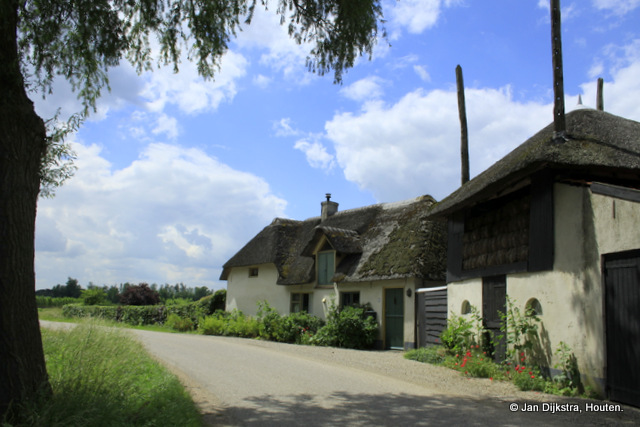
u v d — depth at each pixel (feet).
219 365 34.42
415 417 20.03
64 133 23.32
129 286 127.03
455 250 43.19
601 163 27.35
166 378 24.89
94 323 31.42
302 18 28.25
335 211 83.25
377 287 57.72
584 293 26.40
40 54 24.00
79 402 16.46
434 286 53.78
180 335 65.67
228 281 90.02
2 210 15.87
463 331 38.40
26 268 16.37
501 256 35.37
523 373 28.84
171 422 17.28
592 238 26.12
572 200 27.84
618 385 23.80
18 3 17.26
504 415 20.77
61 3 23.06
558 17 31.37
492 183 32.65
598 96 51.70
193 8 26.99
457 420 19.67
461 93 53.47
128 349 29.53
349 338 54.90
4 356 15.46
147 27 27.20
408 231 59.62
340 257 65.67
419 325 50.60
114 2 24.81
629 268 23.57
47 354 25.71
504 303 34.76
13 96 16.35
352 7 26.03
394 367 35.65
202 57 28.48
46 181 25.23
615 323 24.25
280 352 44.32
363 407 21.75
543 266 29.96
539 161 28.12
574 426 19.13
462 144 52.85
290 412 20.51
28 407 14.97
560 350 27.50
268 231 85.92
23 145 16.57
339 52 28.45
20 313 15.99
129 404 18.75
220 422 18.69
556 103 30.96
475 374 31.73
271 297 78.64
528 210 32.73
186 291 229.66
